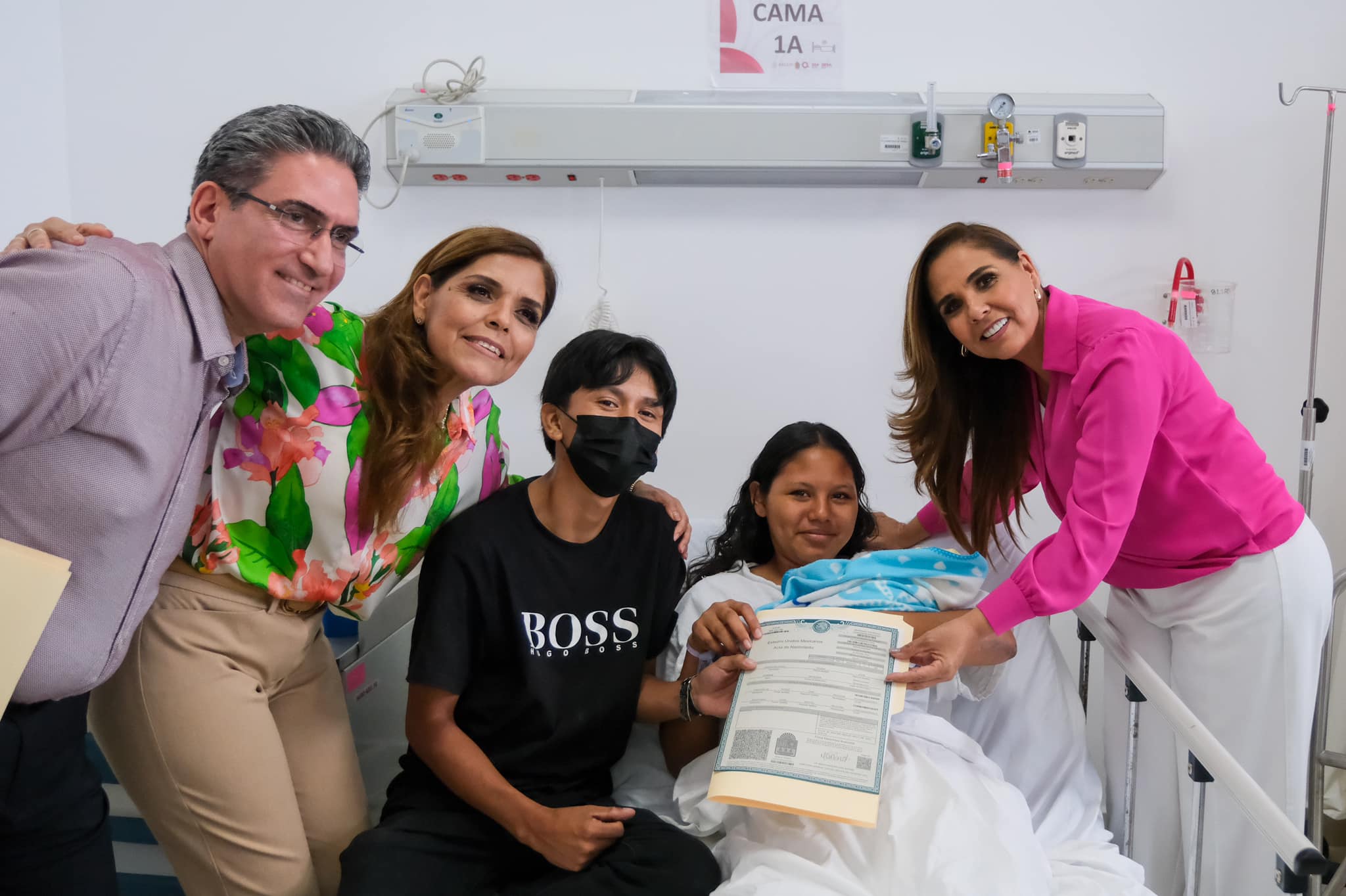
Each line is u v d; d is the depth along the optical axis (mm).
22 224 2367
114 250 1131
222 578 1449
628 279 2520
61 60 2465
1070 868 1452
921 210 2482
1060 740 1735
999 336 1578
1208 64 2422
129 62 2463
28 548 1045
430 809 1493
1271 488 1646
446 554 1514
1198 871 1373
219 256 1209
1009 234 2486
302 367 1403
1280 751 1643
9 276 1048
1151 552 1702
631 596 1589
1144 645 1828
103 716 1475
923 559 1695
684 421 2562
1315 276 2256
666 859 1388
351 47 2453
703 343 2535
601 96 2391
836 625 1469
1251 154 2438
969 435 1823
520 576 1523
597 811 1388
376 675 2039
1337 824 2408
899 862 1299
